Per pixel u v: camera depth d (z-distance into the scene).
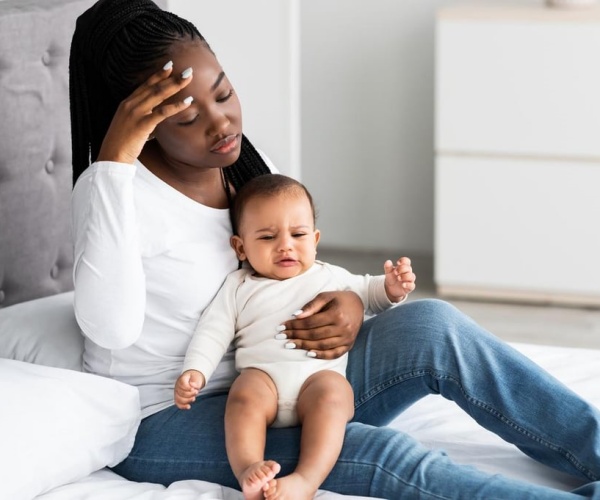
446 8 4.24
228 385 2.09
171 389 2.06
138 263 1.90
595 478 1.94
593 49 4.06
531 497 1.78
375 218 4.95
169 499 1.85
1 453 1.82
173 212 2.04
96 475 2.03
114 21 2.03
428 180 4.84
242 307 2.06
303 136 4.93
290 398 1.97
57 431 1.91
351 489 1.87
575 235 4.27
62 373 2.00
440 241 4.41
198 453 1.97
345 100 4.83
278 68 3.52
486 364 1.97
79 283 1.90
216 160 2.00
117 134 1.86
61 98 2.64
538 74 4.14
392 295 2.14
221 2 3.51
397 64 4.73
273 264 2.07
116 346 1.96
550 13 4.07
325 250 5.01
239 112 2.02
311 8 4.77
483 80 4.20
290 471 1.89
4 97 2.48
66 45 2.63
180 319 2.05
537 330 4.12
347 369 2.08
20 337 2.21
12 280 2.56
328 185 4.96
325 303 2.04
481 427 2.24
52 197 2.63
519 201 4.29
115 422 1.98
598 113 4.12
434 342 2.00
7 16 2.48
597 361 2.54
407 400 2.06
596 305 4.34
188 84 1.95
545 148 4.21
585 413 1.95
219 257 2.08
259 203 2.07
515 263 4.35
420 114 4.77
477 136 4.26
